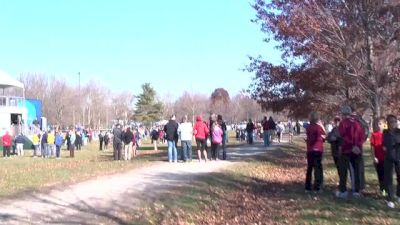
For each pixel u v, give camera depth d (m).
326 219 9.80
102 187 14.04
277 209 11.47
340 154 12.12
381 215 9.92
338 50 22.05
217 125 21.97
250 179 16.69
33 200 11.98
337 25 21.88
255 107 101.56
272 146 33.00
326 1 22.20
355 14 21.64
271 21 24.12
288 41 23.72
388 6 20.64
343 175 12.12
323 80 23.88
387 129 11.47
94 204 11.55
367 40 21.61
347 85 23.08
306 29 22.23
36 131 50.31
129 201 11.98
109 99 118.94
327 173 17.22
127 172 17.50
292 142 40.44
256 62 26.19
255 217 11.03
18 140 38.94
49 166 23.11
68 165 23.23
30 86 102.62
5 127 52.19
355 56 21.81
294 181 16.28
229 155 24.77
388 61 21.39
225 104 104.06
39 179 16.19
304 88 24.59
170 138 21.03
